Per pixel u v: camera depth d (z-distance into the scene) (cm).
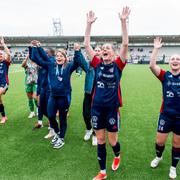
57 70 570
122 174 472
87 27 454
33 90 823
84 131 710
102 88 434
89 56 454
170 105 443
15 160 525
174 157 458
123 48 425
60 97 577
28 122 795
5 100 1125
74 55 570
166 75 443
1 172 475
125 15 424
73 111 938
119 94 442
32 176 461
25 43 5806
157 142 478
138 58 5259
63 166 500
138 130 722
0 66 738
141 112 923
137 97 1211
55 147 588
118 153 486
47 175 465
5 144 612
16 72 2619
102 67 430
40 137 660
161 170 488
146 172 480
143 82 1805
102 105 436
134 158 540
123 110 953
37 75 782
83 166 501
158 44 453
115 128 451
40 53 580
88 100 615
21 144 612
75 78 2048
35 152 566
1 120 800
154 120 820
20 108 977
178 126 445
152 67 445
